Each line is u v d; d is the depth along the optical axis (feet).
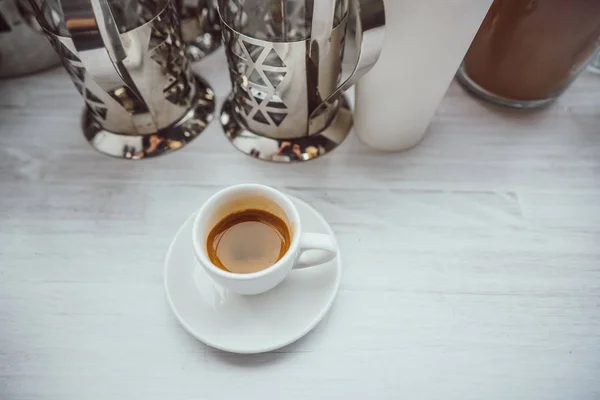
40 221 1.36
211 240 1.13
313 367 1.12
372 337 1.17
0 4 1.43
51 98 1.63
